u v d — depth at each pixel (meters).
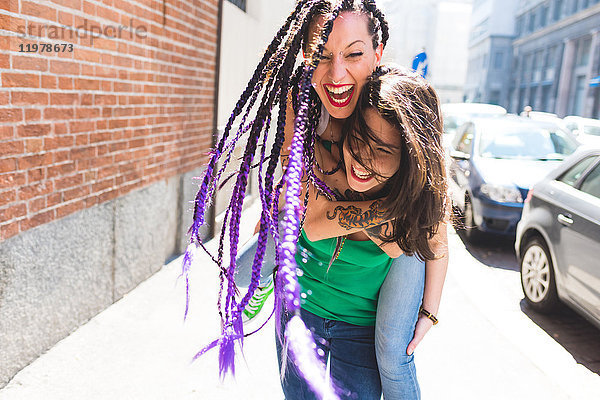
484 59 59.16
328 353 1.99
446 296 5.17
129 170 4.39
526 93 50.31
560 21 41.25
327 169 1.65
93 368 3.26
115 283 4.29
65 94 3.38
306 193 1.56
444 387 3.40
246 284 1.90
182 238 5.81
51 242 3.34
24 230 3.06
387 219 1.56
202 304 4.36
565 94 39.81
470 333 4.29
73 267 3.63
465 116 12.70
